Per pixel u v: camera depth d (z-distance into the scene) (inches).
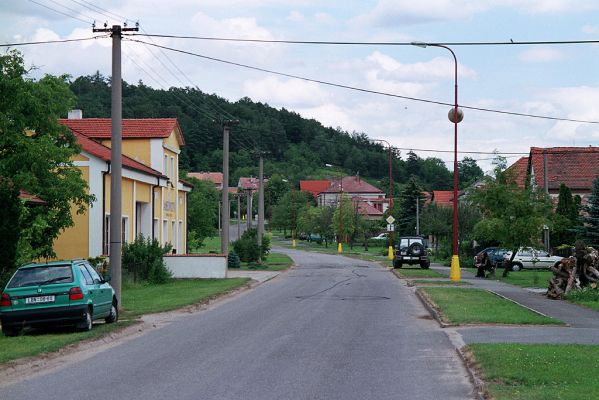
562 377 393.7
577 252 998.4
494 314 760.3
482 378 401.4
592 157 2642.7
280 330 665.0
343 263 2399.1
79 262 700.7
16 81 899.4
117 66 854.5
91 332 641.6
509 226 1598.2
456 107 1348.4
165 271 1375.5
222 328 687.1
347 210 4126.5
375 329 673.0
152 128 1829.5
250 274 1692.9
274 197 5723.4
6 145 935.0
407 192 3641.7
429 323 724.0
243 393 383.2
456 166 1374.3
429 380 421.1
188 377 433.1
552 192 2559.1
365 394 380.2
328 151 6186.0
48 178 1002.1
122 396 380.5
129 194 1552.7
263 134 4825.3
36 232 992.9
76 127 1830.7
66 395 386.9
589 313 791.1
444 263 2266.2
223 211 1704.0
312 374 440.5
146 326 720.3
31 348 550.0
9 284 654.5
